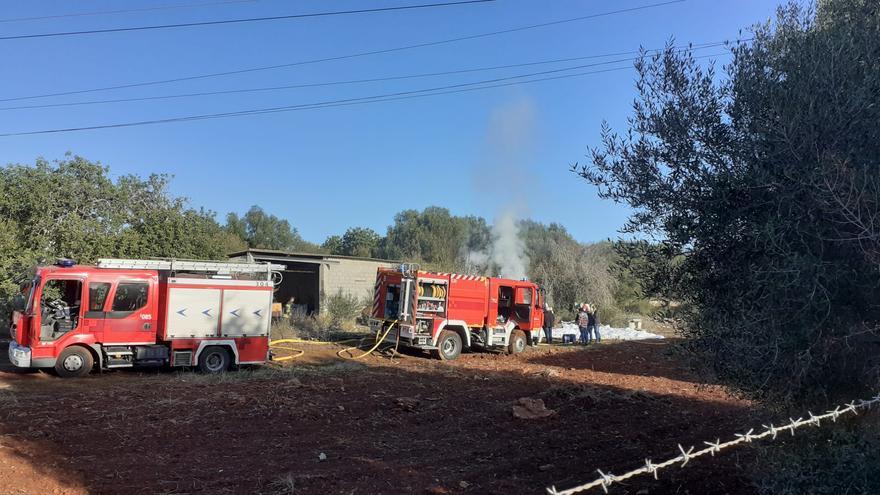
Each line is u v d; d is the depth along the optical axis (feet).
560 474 23.41
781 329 13.29
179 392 36.63
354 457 25.08
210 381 41.55
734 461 24.09
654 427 31.78
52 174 58.80
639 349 72.18
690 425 32.42
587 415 34.47
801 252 13.28
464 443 28.17
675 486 21.22
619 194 17.49
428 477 22.82
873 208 12.44
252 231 221.87
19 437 25.55
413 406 35.14
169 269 46.62
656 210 16.88
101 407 31.68
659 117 16.61
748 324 13.62
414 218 195.52
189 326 46.01
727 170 15.37
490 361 61.00
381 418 32.48
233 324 47.78
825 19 17.29
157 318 45.39
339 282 103.50
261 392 37.35
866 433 15.28
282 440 27.32
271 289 49.88
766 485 16.61
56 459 22.98
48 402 32.45
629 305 115.03
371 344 67.21
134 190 66.69
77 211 60.08
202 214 71.20
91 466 22.39
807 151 13.29
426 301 60.64
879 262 12.19
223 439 26.94
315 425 30.35
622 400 38.37
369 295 98.17
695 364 17.61
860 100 12.58
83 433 26.71
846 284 13.25
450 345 61.41
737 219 14.90
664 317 17.75
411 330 59.06
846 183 12.28
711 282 16.48
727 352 15.28
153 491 20.12
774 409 17.29
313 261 100.83
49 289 42.57
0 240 51.21
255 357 48.62
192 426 28.78
